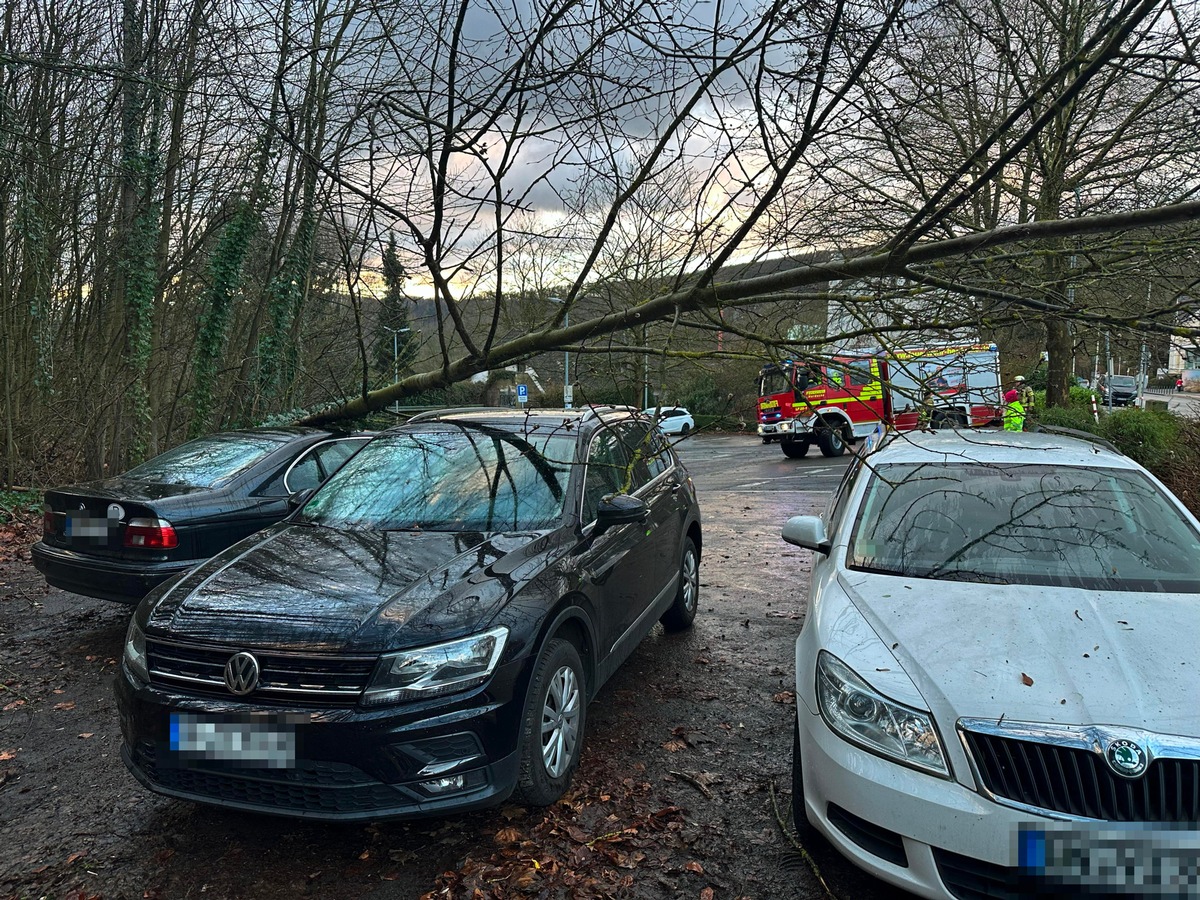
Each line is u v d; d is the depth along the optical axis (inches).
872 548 141.1
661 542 197.6
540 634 125.6
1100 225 124.1
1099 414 448.5
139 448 483.5
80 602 264.2
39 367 488.1
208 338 493.4
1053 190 337.7
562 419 185.5
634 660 202.2
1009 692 98.3
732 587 278.2
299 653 111.6
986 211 366.6
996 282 152.4
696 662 200.2
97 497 203.6
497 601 123.6
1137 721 92.7
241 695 111.5
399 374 282.7
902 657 107.7
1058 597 119.1
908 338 169.5
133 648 125.1
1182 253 151.3
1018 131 307.0
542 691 125.4
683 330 185.5
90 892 112.6
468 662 114.6
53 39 460.8
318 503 171.9
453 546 143.6
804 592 270.1
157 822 130.7
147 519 198.5
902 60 156.4
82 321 559.8
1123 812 89.0
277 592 126.0
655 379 195.9
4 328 468.1
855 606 123.7
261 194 481.4
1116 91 308.7
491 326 196.4
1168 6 125.6
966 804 93.5
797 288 172.7
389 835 125.4
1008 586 123.9
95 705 179.3
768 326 179.6
